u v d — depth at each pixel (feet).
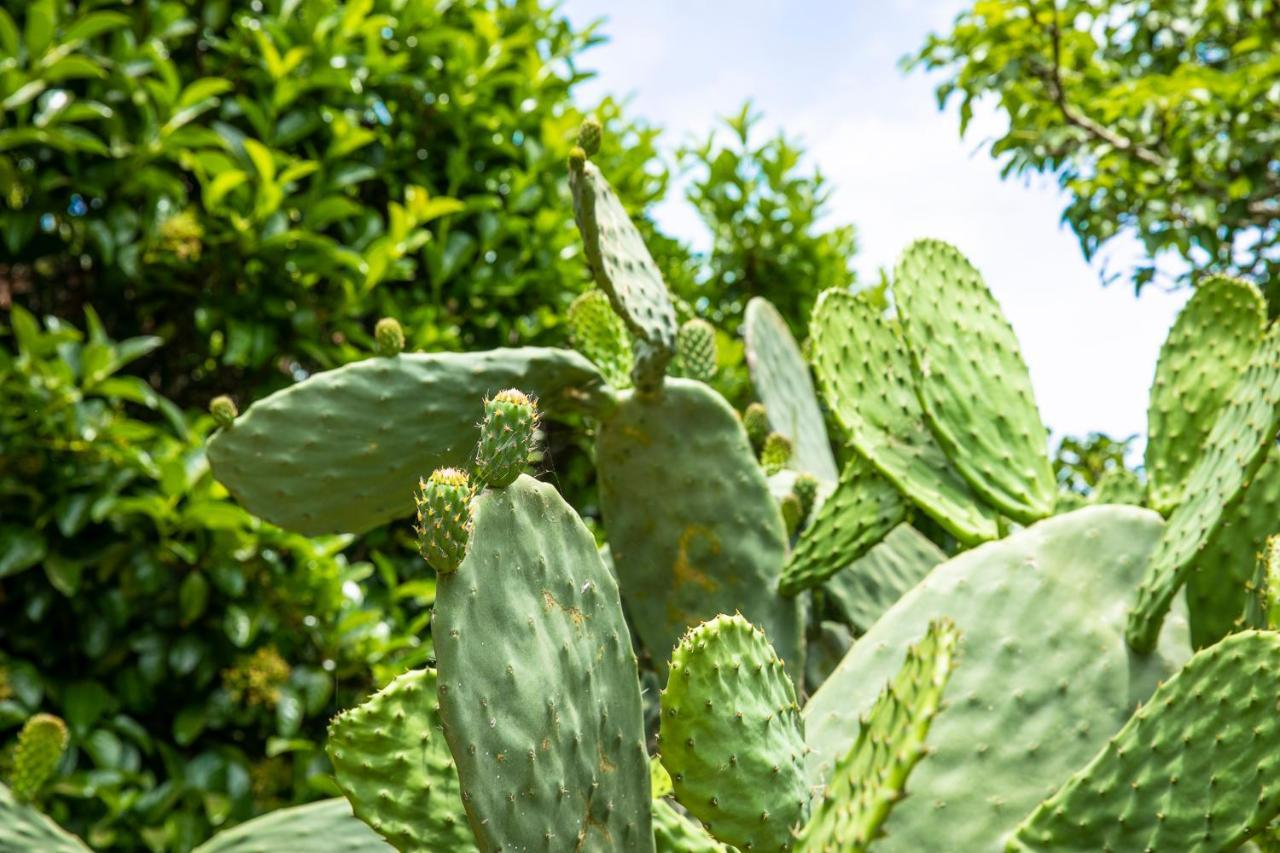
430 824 6.03
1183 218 16.20
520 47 16.08
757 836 5.35
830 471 12.46
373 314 14.96
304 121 14.12
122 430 12.08
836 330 8.76
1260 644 5.93
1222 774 5.90
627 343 9.84
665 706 5.38
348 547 14.37
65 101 12.90
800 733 5.77
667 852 6.24
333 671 12.80
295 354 14.26
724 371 15.85
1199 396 8.23
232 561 12.22
